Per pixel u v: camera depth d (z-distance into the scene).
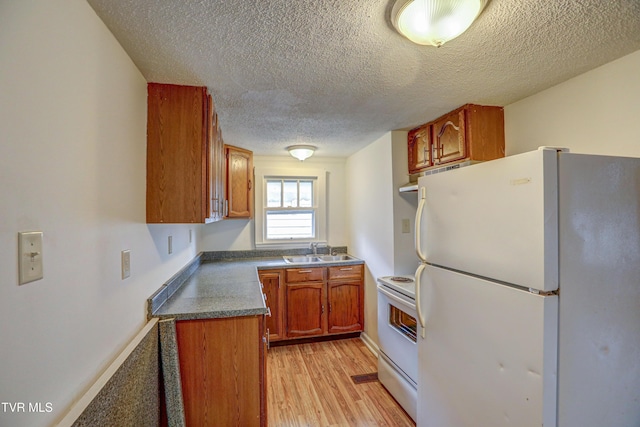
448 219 1.40
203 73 1.47
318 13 1.04
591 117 1.50
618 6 1.01
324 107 1.99
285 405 2.13
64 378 0.81
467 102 1.94
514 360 1.05
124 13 1.02
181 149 1.57
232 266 3.06
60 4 0.82
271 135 2.69
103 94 1.06
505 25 1.12
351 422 1.95
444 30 1.05
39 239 0.72
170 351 1.47
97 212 1.01
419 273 1.60
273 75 1.51
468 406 1.26
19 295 0.66
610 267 1.04
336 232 3.88
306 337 3.18
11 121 0.64
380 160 2.86
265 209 3.68
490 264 1.15
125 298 1.23
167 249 1.89
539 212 0.97
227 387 1.55
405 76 1.55
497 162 1.13
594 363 1.01
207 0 0.96
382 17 1.06
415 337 2.00
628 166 1.07
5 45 0.63
